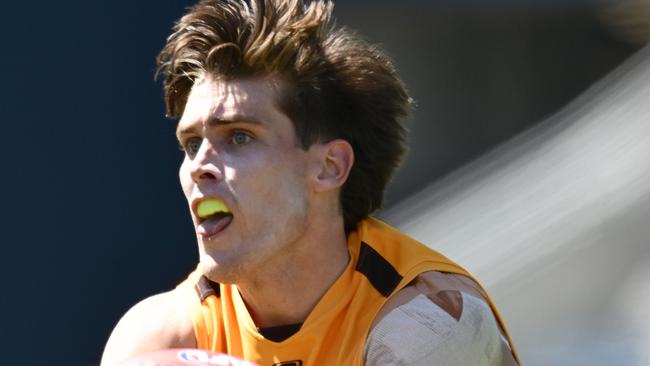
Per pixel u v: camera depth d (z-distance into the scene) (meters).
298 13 7.68
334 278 7.86
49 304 16.92
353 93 7.90
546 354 13.94
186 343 8.03
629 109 19.94
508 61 23.47
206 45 7.62
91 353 16.91
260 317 7.98
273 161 7.50
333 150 7.80
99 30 17.73
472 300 7.65
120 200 17.44
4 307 16.75
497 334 7.77
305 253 7.75
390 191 20.30
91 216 17.30
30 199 17.09
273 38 7.43
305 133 7.65
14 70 17.36
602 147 19.11
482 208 18.62
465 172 20.61
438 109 22.77
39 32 17.52
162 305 8.24
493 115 23.16
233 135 7.52
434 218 19.09
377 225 8.23
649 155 18.41
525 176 19.09
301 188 7.66
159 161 17.64
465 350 7.39
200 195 7.46
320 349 7.75
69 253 17.11
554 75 23.62
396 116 8.25
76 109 17.52
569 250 16.50
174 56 7.81
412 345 7.28
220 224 7.52
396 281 7.70
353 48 8.02
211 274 7.54
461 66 23.06
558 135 20.41
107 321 17.05
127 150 17.59
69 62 17.58
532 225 17.38
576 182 18.22
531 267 16.33
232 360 6.89
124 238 17.38
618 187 17.70
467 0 23.11
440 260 7.92
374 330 7.45
